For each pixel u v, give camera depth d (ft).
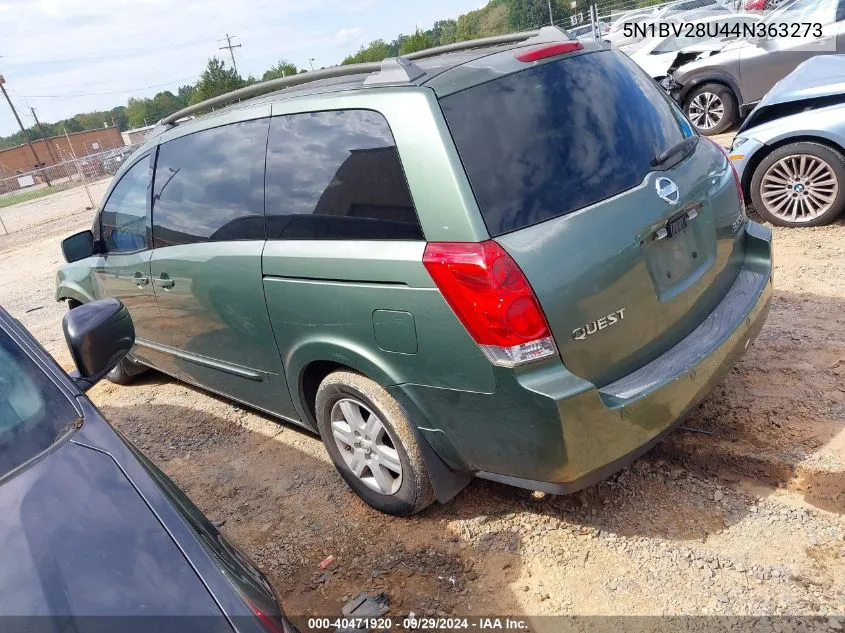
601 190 8.54
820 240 17.63
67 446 6.13
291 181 10.23
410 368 8.84
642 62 37.63
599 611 8.18
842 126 17.20
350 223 9.29
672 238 9.01
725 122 32.40
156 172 13.33
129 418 16.06
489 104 8.55
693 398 8.78
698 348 8.96
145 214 13.62
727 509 9.36
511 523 9.91
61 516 5.40
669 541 9.00
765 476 9.80
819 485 9.43
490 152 8.28
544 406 7.75
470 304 7.88
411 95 8.63
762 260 10.52
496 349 7.87
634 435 8.26
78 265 16.65
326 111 9.76
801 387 11.55
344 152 9.41
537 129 8.57
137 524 5.34
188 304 12.61
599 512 9.75
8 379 6.79
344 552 10.07
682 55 35.81
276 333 10.77
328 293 9.46
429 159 8.31
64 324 7.40
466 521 10.14
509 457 8.51
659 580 8.44
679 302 9.10
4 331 7.26
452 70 8.90
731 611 7.84
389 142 8.77
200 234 12.00
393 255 8.59
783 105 18.66
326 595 9.31
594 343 8.17
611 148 8.91
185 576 4.99
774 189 18.88
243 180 11.09
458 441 8.93
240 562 5.82
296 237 10.08
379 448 10.05
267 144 10.70
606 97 9.36
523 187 8.20
